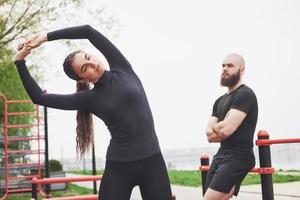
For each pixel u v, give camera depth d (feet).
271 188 16.34
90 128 12.15
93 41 11.71
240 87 14.44
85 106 11.44
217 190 13.79
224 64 14.60
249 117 14.05
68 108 11.56
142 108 11.23
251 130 14.11
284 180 41.88
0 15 45.16
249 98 13.99
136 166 11.00
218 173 13.94
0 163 49.78
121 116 11.03
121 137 11.10
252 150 14.19
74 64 11.23
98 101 11.20
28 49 11.66
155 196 11.04
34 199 17.57
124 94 11.10
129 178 11.10
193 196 35.55
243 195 33.01
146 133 11.18
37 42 11.62
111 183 11.14
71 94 11.54
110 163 11.22
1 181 45.34
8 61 47.83
